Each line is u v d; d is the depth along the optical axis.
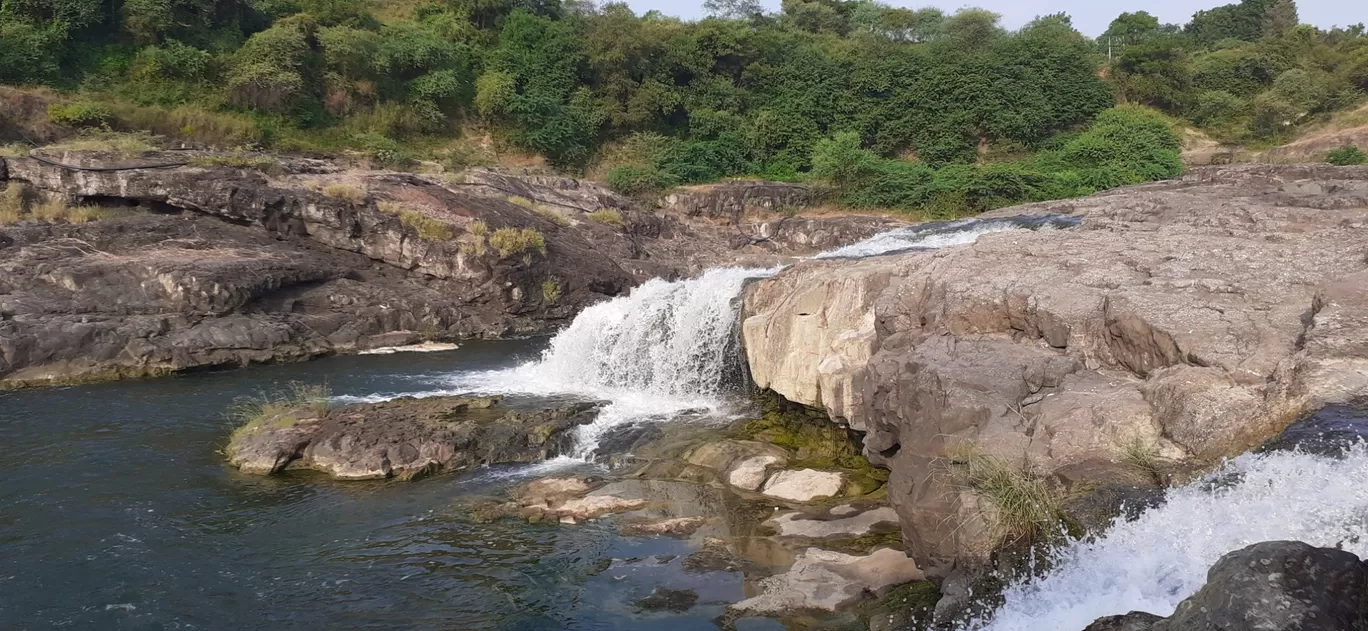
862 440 11.05
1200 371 6.61
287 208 25.44
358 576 8.84
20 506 10.73
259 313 21.48
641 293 17.23
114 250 22.08
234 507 10.76
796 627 7.39
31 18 35.22
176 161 27.42
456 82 45.03
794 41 57.62
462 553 9.35
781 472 11.03
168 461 12.54
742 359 14.17
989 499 6.46
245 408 15.62
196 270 20.73
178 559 9.29
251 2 42.56
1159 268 9.10
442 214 27.86
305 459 12.28
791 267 13.79
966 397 7.50
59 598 8.41
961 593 6.27
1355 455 4.96
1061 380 7.66
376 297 24.06
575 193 37.22
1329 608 3.77
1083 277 9.13
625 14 52.00
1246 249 9.49
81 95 33.84
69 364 18.12
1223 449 5.91
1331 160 39.25
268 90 38.22
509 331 25.77
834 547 8.91
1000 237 11.88
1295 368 6.19
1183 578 4.92
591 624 7.71
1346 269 8.20
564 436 13.07
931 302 9.84
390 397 16.27
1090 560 5.60
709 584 8.35
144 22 37.06
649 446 12.59
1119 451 6.36
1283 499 4.96
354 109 42.06
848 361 10.86
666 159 47.47
